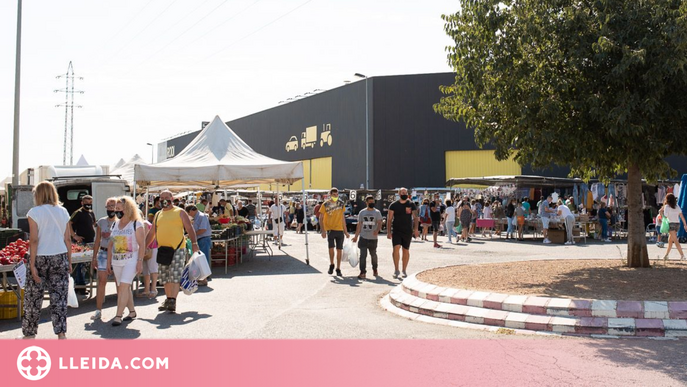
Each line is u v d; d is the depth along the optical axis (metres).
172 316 8.84
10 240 14.91
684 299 7.88
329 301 10.19
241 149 18.55
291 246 23.52
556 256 17.05
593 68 9.97
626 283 9.32
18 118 23.25
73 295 7.96
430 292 9.14
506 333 7.45
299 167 16.53
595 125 10.10
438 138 48.94
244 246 18.61
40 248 6.89
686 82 9.34
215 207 23.23
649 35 9.55
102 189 17.83
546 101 9.74
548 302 7.88
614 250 19.34
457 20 11.23
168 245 9.08
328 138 57.50
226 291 11.45
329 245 13.78
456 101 11.77
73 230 11.48
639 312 7.38
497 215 27.12
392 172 49.91
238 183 23.25
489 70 10.52
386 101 50.44
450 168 48.69
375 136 50.50
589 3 10.33
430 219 24.89
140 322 8.37
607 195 25.75
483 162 47.69
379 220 13.14
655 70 9.29
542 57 10.27
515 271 11.29
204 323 8.23
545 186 30.44
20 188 19.91
